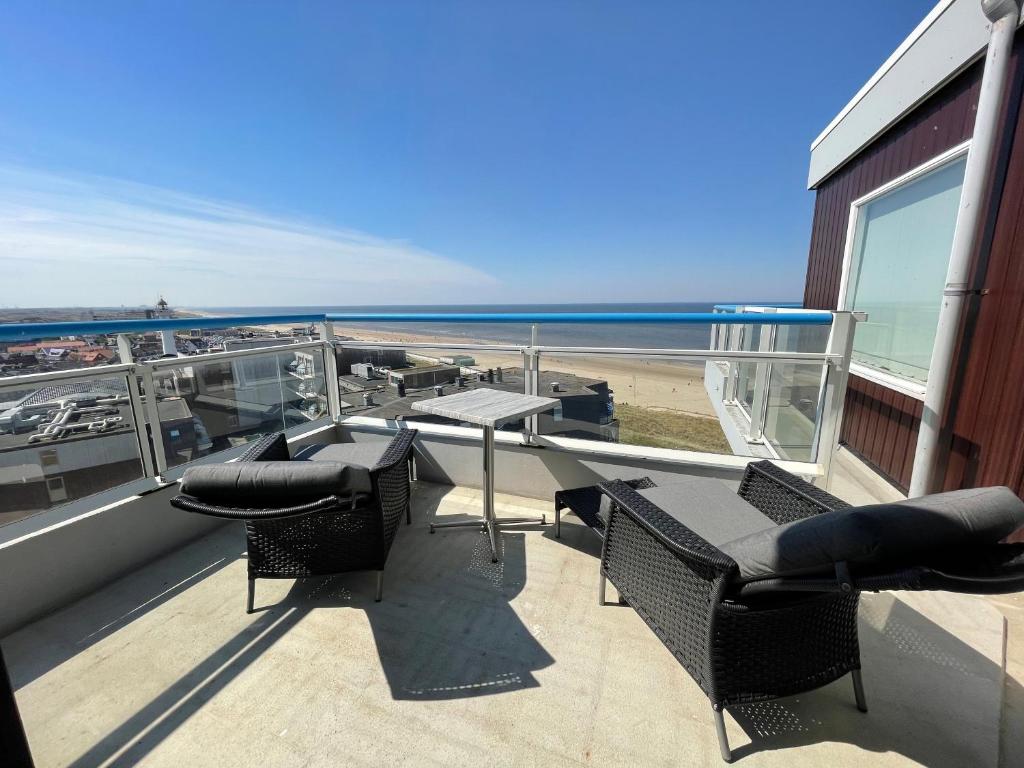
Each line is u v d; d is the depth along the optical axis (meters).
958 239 1.82
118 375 1.87
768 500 1.67
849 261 3.50
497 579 1.84
